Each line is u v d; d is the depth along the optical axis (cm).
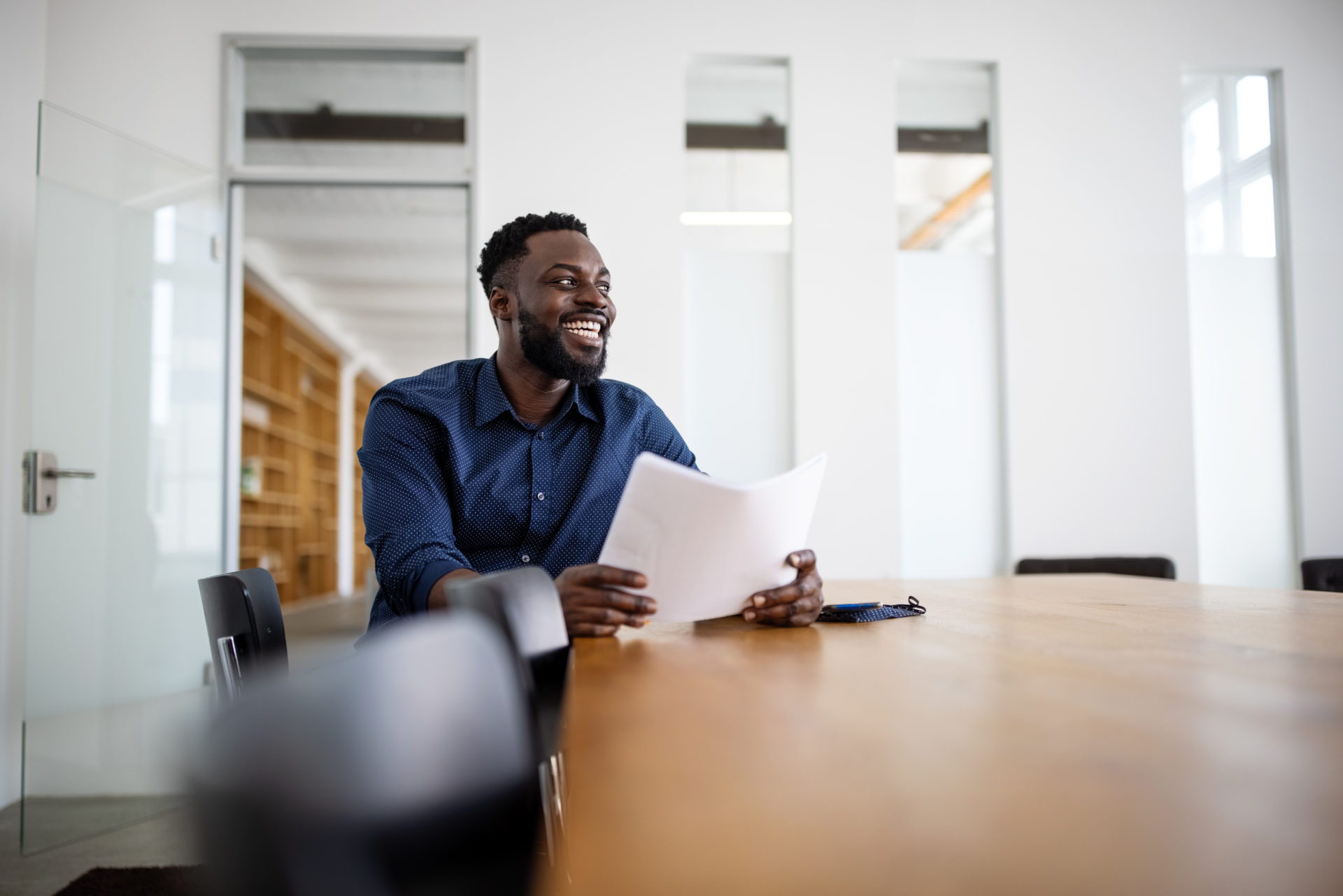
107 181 312
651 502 109
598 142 395
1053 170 414
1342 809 39
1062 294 411
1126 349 411
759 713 62
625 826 38
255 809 31
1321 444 417
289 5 382
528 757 47
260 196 627
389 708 38
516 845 45
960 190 419
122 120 370
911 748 51
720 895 30
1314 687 69
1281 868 32
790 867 33
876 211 405
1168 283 414
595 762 49
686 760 49
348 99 395
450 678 42
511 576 90
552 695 94
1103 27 418
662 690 73
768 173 411
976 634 107
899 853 34
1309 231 422
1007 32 414
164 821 273
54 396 288
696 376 401
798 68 405
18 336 309
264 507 912
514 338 167
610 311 168
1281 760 47
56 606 286
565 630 102
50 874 226
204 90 377
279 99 392
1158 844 35
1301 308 420
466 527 161
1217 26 421
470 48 392
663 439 182
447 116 399
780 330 405
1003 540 409
